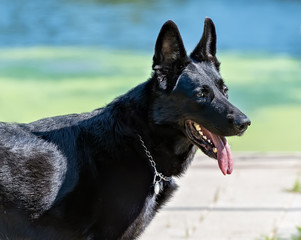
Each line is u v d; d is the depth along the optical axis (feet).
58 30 112.88
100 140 21.02
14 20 124.26
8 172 20.18
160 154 21.61
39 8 139.64
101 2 147.33
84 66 80.94
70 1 149.18
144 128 21.31
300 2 152.97
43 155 20.67
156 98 21.09
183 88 20.89
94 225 20.71
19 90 67.31
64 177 20.71
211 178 38.17
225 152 21.47
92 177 20.71
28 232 20.71
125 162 20.93
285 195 34.60
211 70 21.98
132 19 124.06
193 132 21.36
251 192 35.22
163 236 28.40
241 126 20.49
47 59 86.28
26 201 20.34
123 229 20.74
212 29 22.52
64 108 59.11
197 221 30.53
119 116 21.29
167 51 21.17
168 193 22.26
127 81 71.10
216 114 20.71
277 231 28.86
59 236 20.85
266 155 43.32
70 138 21.17
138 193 20.92
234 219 30.73
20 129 21.13
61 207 20.63
